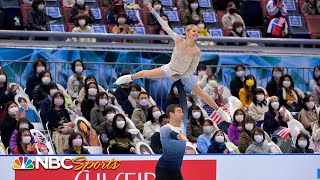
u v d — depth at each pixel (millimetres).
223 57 35531
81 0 36438
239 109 31234
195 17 38344
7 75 32844
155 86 34156
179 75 24500
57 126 29875
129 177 27219
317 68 35062
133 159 27234
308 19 40062
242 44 37750
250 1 40375
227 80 34969
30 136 28062
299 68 35812
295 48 36875
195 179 27703
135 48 34812
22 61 32469
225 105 33031
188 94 32750
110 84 33938
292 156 28734
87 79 31078
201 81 32969
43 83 30906
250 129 30469
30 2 37500
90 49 34188
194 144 30797
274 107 32156
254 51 36219
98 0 38062
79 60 32094
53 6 36719
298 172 28781
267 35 38500
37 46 33688
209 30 37750
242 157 28188
